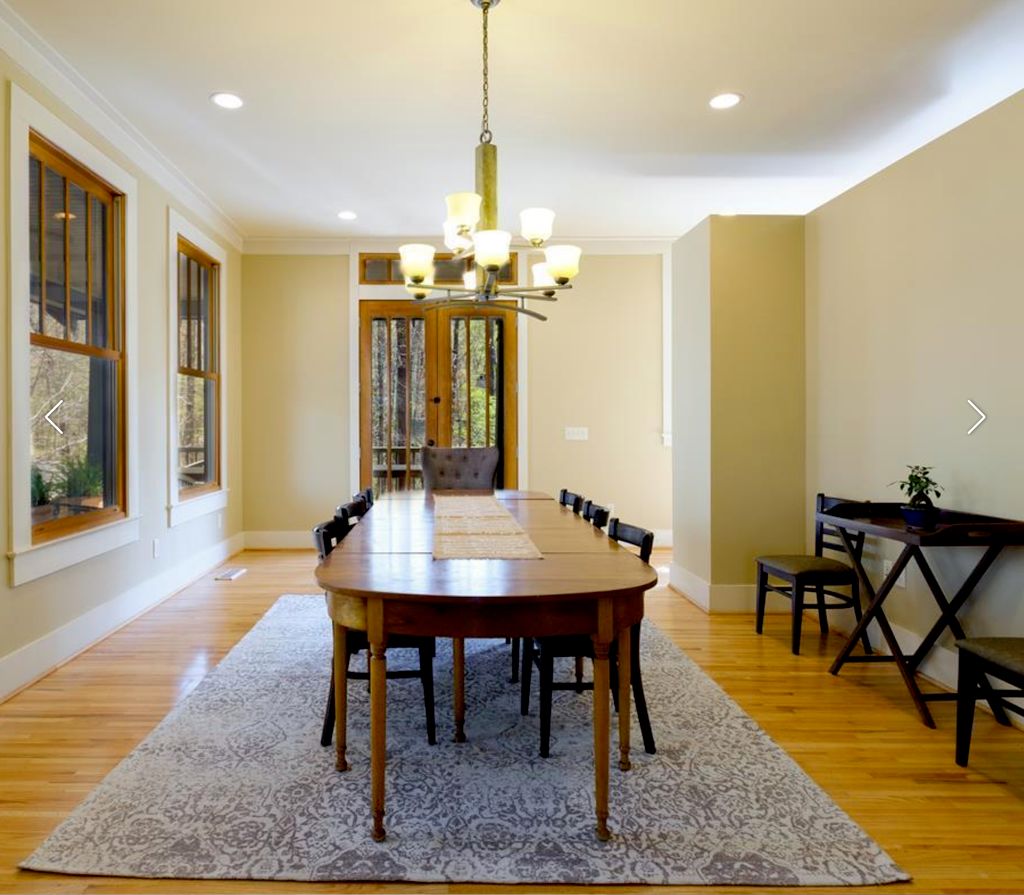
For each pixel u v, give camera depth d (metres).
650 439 5.80
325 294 5.74
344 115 3.41
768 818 1.81
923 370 2.90
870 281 3.28
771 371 3.90
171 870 1.58
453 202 2.55
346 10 2.51
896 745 2.27
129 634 3.43
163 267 4.11
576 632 1.68
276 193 4.60
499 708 2.56
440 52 2.81
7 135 2.63
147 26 2.62
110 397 3.57
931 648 2.83
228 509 5.36
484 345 5.76
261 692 2.67
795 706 2.59
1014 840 1.73
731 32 2.68
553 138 3.70
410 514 3.03
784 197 4.72
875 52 2.84
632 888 1.54
